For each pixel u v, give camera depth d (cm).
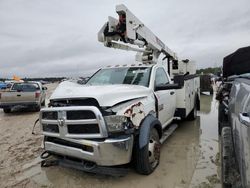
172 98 567
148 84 451
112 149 313
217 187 329
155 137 396
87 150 323
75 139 329
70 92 351
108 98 335
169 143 534
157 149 394
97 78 521
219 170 384
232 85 376
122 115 327
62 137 340
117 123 320
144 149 350
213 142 537
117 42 538
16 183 361
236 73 519
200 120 786
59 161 365
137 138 357
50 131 363
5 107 1130
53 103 368
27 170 409
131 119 340
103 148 311
